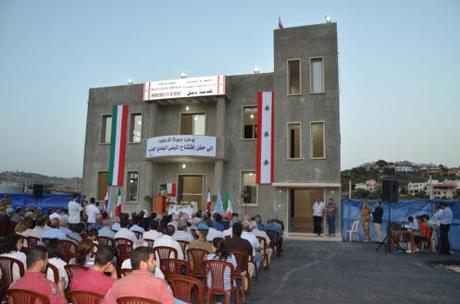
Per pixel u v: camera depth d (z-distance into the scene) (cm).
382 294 785
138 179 2397
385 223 1805
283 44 2144
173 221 1145
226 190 2211
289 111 2083
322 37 2089
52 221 833
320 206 1917
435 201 1731
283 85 2112
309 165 2011
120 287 375
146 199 2283
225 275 631
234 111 2269
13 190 3234
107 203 2169
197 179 2366
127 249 820
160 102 2392
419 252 1398
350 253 1362
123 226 1005
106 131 2586
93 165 2550
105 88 2594
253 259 865
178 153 2144
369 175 13200
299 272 1005
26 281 395
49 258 525
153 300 352
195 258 758
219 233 959
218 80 2192
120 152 2448
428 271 1032
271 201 2095
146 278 379
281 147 2067
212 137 2152
